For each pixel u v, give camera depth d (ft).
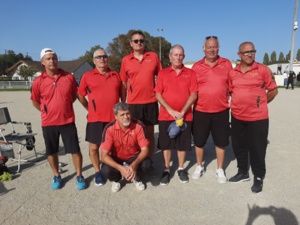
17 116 36.04
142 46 14.47
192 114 14.21
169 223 10.52
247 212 11.18
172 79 13.50
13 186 13.99
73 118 13.60
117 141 12.79
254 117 12.53
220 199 12.30
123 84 15.01
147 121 15.06
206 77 13.33
